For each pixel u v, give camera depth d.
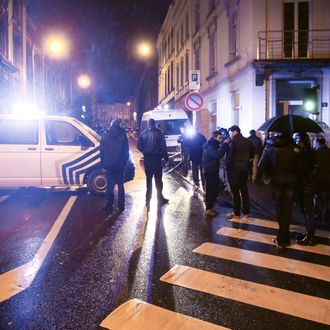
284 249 6.38
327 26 16.02
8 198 10.66
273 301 4.43
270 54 16.11
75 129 10.91
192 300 4.44
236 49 18.55
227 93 20.05
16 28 23.50
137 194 11.52
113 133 8.97
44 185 10.70
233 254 6.09
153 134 9.27
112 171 9.06
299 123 7.75
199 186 12.72
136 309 4.21
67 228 7.56
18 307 4.27
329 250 6.35
